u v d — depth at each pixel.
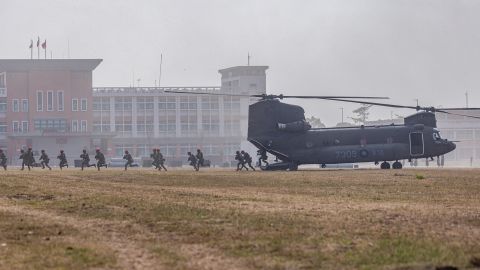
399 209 37.69
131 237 28.77
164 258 24.09
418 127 109.88
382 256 23.50
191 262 23.41
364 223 31.55
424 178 74.38
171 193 51.19
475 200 45.00
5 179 69.88
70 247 26.11
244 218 33.84
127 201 43.44
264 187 60.62
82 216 35.78
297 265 22.67
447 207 39.12
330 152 108.12
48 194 50.12
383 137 109.12
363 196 48.66
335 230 29.50
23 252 25.27
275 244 26.36
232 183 67.12
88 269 22.39
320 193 51.97
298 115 109.50
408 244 25.67
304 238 27.55
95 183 66.38
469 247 24.92
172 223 32.56
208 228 30.69
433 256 23.30
